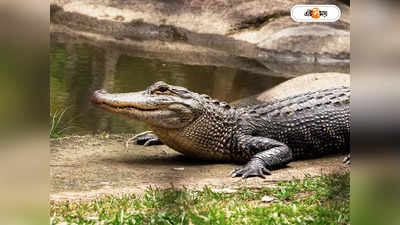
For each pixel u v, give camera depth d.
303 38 19.88
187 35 23.22
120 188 7.12
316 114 9.50
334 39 19.20
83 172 7.84
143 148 10.06
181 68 17.38
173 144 9.02
